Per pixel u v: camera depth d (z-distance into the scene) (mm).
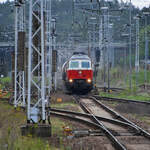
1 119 56344
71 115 77125
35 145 40531
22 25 79438
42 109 49500
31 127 48031
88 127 61438
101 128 57344
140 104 96000
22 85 85875
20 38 78188
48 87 103688
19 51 78438
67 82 133250
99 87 188250
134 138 50656
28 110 49219
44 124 48906
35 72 53875
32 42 50406
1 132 44969
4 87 155125
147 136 51531
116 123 64938
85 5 122625
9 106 82812
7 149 36750
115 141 46219
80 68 131250
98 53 182375
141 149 43719
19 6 77938
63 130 54781
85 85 131125
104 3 127812
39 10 52625
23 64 79000
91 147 43969
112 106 96125
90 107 93188
